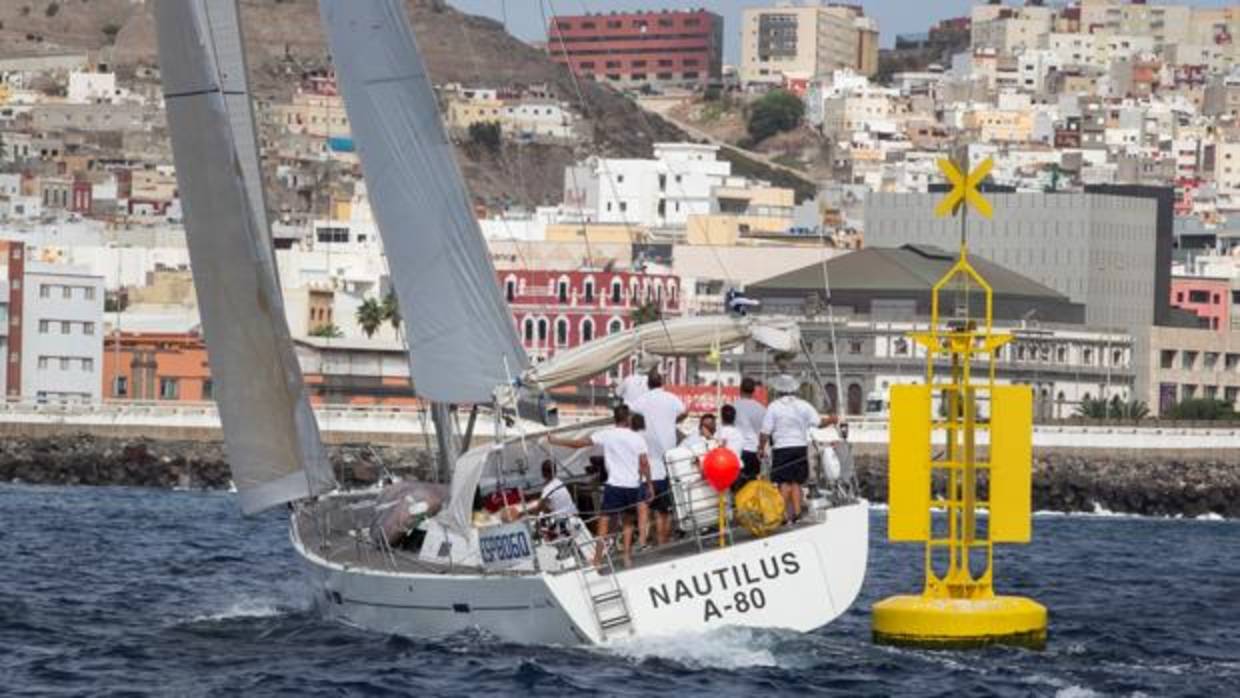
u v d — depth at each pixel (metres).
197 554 180.62
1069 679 104.00
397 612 114.00
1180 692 102.50
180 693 102.56
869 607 138.50
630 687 99.31
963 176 109.31
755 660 104.75
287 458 125.00
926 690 100.12
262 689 102.25
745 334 112.50
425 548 114.69
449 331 123.75
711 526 108.00
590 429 114.19
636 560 106.31
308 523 130.00
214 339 124.50
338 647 112.50
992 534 109.62
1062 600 153.12
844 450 109.94
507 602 107.69
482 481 115.25
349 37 123.50
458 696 98.50
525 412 115.31
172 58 123.31
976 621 109.44
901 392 109.44
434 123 123.75
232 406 124.81
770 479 109.19
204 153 123.44
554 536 108.81
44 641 119.81
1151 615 143.00
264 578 157.50
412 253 123.81
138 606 136.75
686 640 105.06
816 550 106.31
